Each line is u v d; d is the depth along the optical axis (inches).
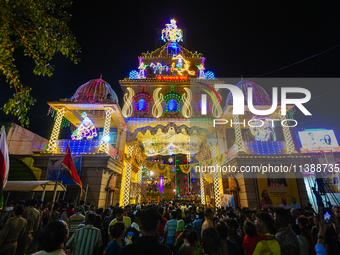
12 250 189.0
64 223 97.4
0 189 147.3
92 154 518.9
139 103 728.3
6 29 223.8
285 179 519.5
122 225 135.8
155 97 740.7
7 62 229.8
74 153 530.6
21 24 237.9
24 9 228.4
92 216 158.1
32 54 253.3
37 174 498.6
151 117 698.8
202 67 843.4
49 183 406.9
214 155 726.5
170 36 933.2
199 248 130.0
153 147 890.7
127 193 668.7
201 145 882.1
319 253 128.8
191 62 871.1
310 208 320.8
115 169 585.3
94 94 607.8
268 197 499.5
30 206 232.5
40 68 255.8
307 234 176.4
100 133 721.0
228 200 525.0
